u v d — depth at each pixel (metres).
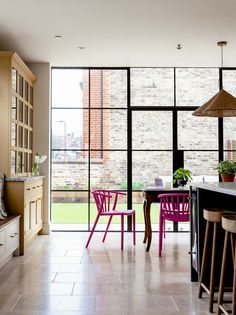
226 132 6.75
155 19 4.57
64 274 3.86
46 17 4.48
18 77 5.32
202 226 3.38
